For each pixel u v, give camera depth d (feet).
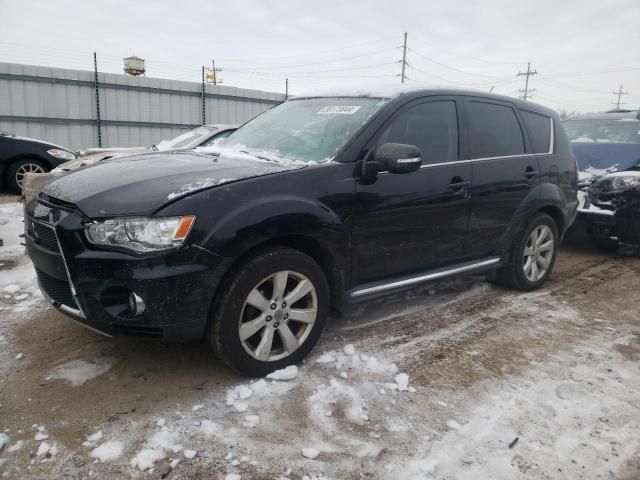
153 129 59.21
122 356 10.36
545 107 16.21
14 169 32.68
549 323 13.03
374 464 7.43
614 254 20.97
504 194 13.60
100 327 8.62
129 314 8.40
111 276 8.20
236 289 8.87
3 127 49.93
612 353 11.37
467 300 14.51
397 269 11.59
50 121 52.26
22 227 21.59
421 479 7.14
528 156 14.58
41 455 7.34
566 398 9.37
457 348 11.32
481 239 13.43
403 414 8.68
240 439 7.84
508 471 7.37
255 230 8.81
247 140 12.66
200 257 8.38
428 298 14.52
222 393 9.11
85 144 54.95
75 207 8.70
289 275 9.65
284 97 69.10
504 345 11.58
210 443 7.72
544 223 15.34
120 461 7.28
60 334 11.30
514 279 15.02
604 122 26.17
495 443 7.98
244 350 9.22
